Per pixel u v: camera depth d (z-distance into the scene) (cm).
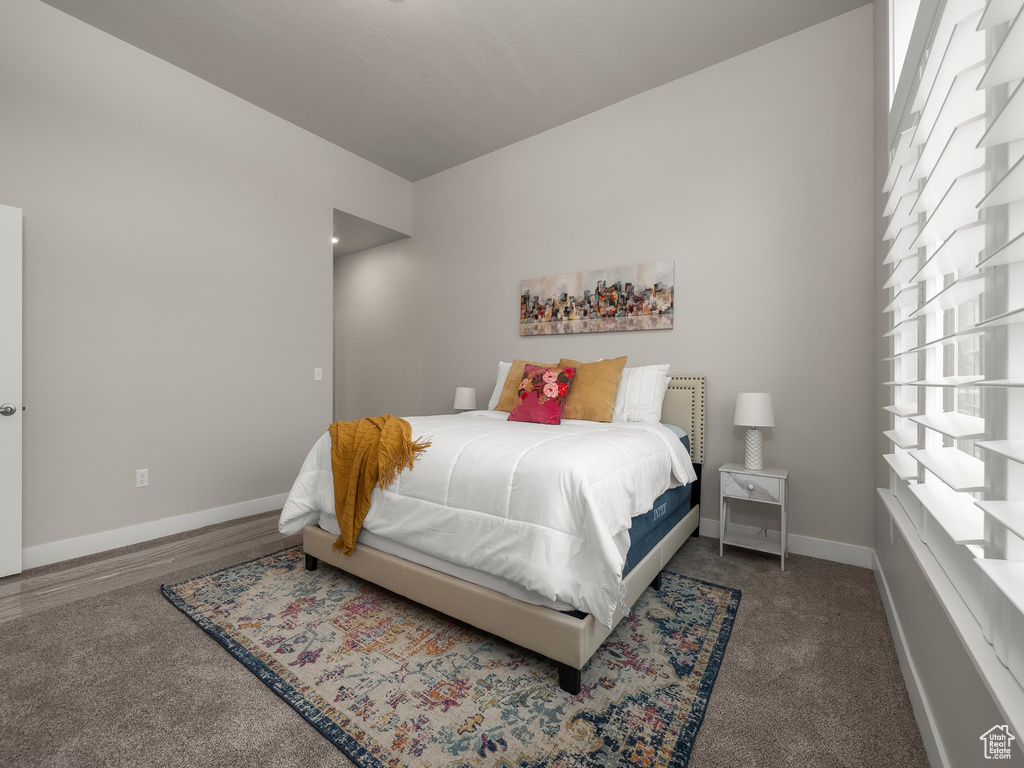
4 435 231
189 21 261
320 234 388
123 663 161
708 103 301
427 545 183
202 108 313
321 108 347
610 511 162
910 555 153
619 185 339
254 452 344
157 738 128
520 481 164
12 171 239
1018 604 62
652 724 133
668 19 260
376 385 518
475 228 426
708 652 168
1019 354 78
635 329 332
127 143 279
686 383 302
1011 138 71
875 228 244
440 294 456
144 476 287
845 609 201
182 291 304
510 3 248
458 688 148
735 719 135
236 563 249
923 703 127
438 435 208
